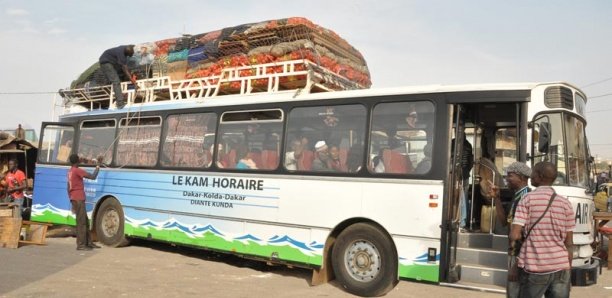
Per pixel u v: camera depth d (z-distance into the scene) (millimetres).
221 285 7914
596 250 11180
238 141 9172
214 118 9602
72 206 11031
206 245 9328
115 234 11086
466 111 7973
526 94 6855
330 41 9766
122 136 11219
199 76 10461
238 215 8906
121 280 7910
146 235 10391
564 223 4887
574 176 7277
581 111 7770
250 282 8242
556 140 7035
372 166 7594
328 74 9117
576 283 6977
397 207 7258
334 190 7867
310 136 8289
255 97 9094
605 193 15102
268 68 9234
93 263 9234
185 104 10156
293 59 9000
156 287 7566
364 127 7762
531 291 4910
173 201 9961
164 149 10328
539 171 5160
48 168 12469
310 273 9133
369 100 7781
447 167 7012
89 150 11852
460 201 7477
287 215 8305
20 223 10852
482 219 8031
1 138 17656
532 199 5004
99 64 12211
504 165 8781
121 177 11039
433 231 6965
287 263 8273
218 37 10281
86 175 10852
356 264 7570
